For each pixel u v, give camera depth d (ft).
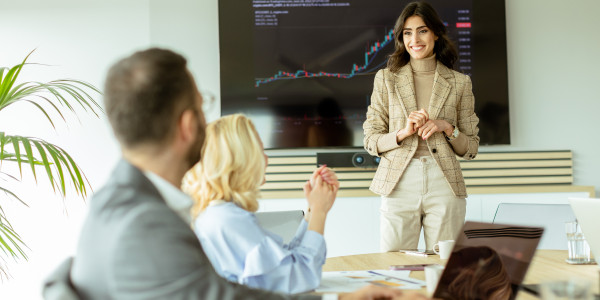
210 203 4.34
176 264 2.16
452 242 5.67
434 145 8.62
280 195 12.85
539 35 13.52
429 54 9.03
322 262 4.24
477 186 13.19
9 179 12.86
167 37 13.02
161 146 2.56
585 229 4.68
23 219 12.91
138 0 13.24
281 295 2.56
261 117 13.05
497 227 3.69
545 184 13.35
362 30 13.16
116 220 2.20
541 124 13.52
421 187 8.56
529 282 4.33
